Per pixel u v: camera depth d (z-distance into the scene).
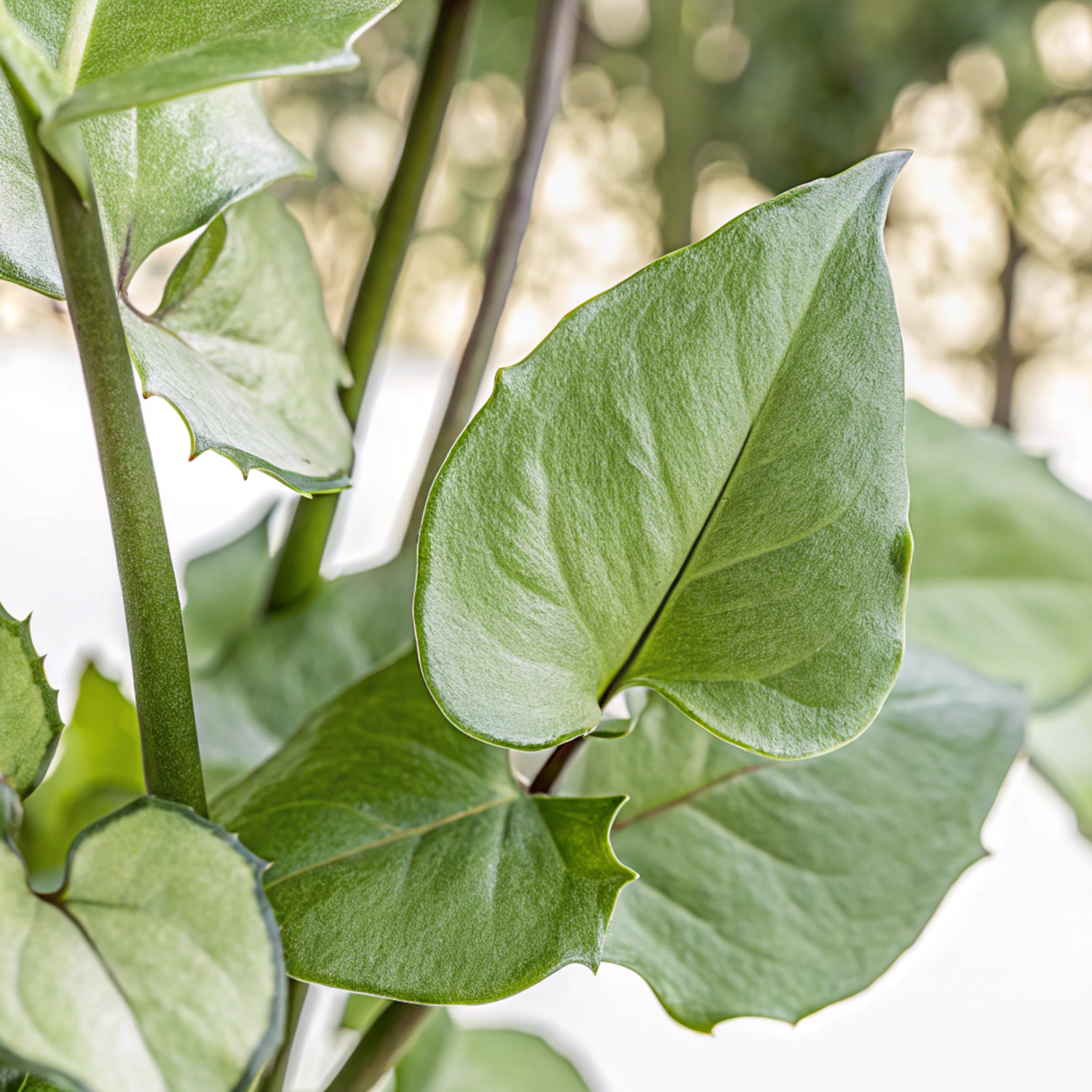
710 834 0.42
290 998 0.39
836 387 0.36
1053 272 1.21
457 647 0.36
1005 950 0.98
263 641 0.48
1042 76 1.18
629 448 0.36
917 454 0.49
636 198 1.23
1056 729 0.50
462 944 0.36
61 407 1.45
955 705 0.43
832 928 0.41
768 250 0.35
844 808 0.42
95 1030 0.32
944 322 1.25
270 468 0.37
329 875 0.37
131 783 0.48
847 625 0.36
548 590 0.36
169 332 0.39
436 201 1.21
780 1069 0.90
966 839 0.42
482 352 0.47
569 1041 0.92
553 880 0.37
